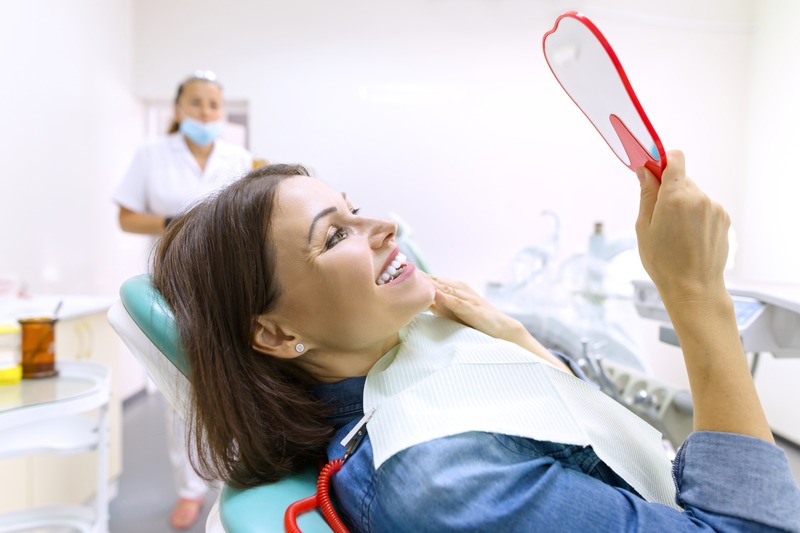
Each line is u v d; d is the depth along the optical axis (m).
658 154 0.61
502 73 3.88
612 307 2.06
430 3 3.85
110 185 3.60
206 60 3.86
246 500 0.65
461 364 0.69
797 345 1.12
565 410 0.66
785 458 0.56
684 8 3.81
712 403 0.58
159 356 0.77
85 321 2.16
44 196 2.87
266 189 0.72
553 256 2.32
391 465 0.58
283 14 3.84
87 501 2.21
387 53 3.86
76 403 1.12
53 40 2.93
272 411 0.71
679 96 3.84
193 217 0.76
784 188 3.40
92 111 3.35
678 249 0.61
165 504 2.34
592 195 3.93
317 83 3.86
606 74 0.56
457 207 3.92
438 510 0.54
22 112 2.68
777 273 3.42
